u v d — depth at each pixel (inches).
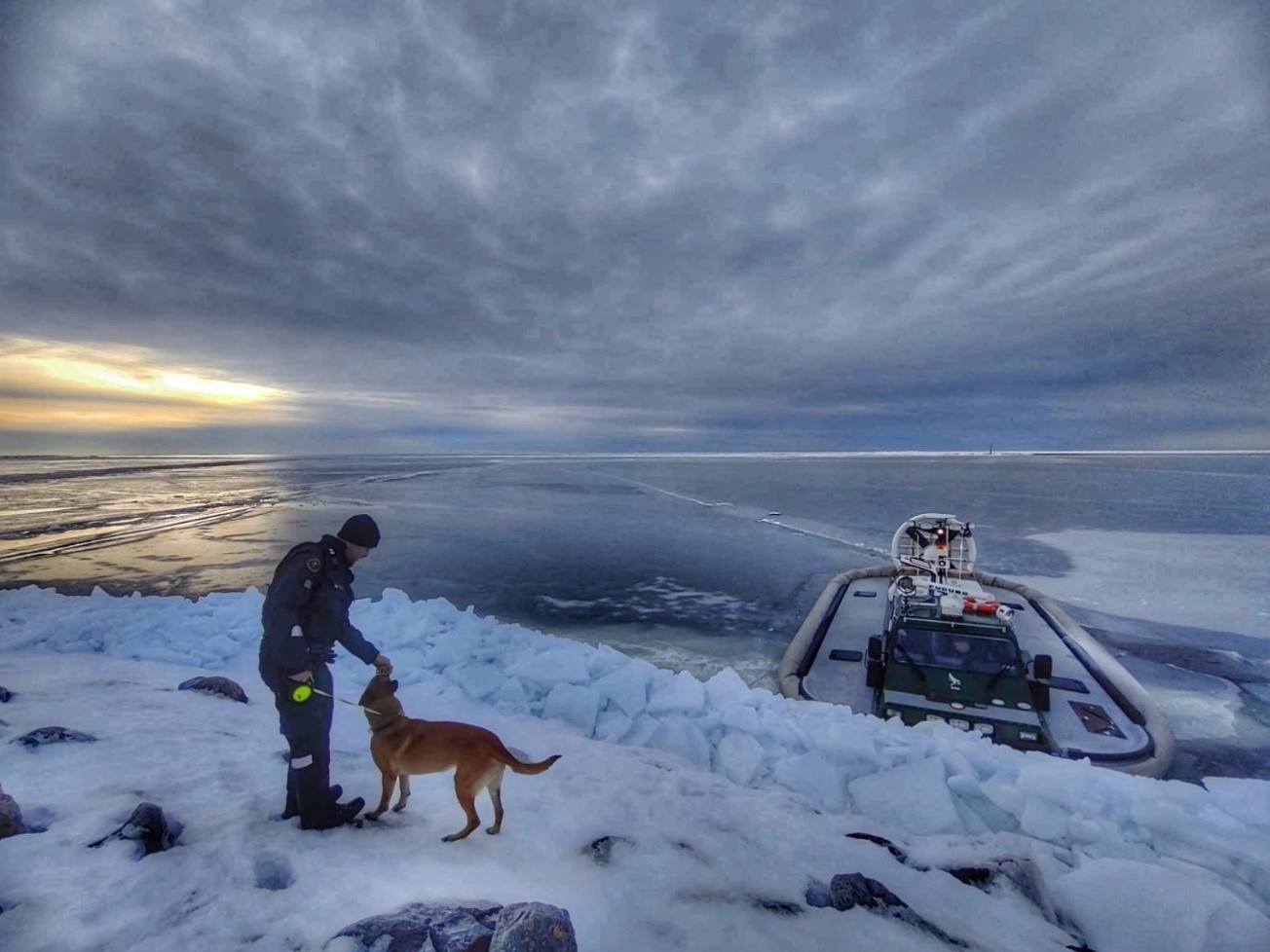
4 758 141.4
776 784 199.0
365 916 93.8
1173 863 149.1
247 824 121.6
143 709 197.9
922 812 176.9
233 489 2449.6
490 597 703.1
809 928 106.7
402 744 124.7
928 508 1657.2
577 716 254.1
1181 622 572.4
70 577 787.4
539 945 79.4
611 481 3056.1
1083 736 307.9
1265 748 330.3
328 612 123.0
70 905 90.4
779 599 695.1
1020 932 117.3
